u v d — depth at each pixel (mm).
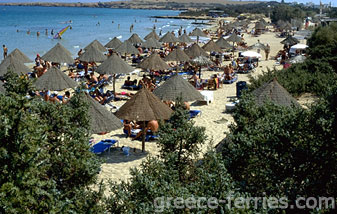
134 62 29562
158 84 21953
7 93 5578
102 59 23812
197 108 16812
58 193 4758
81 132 6141
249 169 6492
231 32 58844
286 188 5262
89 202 5441
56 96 15984
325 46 23609
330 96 5551
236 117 7895
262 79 17906
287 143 5785
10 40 50031
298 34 52094
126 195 5586
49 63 25109
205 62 23016
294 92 17219
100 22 104875
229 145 6957
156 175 6004
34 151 4422
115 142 11945
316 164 5559
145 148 12031
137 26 92938
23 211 4234
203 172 5359
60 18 121375
